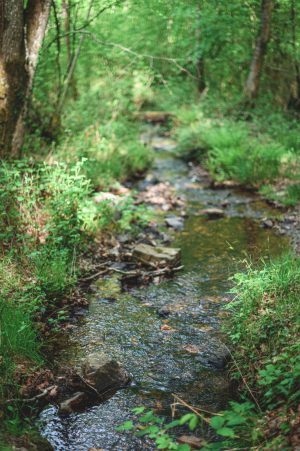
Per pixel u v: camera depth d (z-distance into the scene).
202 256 7.06
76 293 5.85
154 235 7.77
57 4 9.09
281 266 5.35
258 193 9.87
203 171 11.58
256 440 3.39
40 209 6.87
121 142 11.30
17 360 4.36
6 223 6.48
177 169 11.90
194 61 12.76
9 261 5.75
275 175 10.22
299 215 8.44
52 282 5.70
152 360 4.69
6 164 6.83
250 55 14.90
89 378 4.24
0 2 6.65
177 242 7.58
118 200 8.09
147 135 15.34
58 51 9.26
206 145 12.31
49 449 3.48
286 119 13.23
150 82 10.70
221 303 5.72
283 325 4.36
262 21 13.45
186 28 13.48
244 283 5.15
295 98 14.30
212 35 13.16
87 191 7.03
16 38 6.86
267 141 11.45
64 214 6.76
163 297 5.92
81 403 4.08
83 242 6.87
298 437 3.11
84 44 10.61
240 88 16.42
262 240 7.56
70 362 4.62
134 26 11.86
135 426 3.82
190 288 6.13
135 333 5.15
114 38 11.34
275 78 15.50
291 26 13.80
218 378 4.41
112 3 8.63
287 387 3.65
